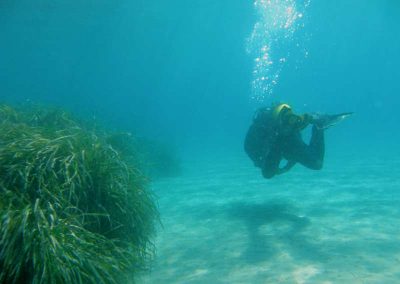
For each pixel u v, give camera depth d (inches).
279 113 260.5
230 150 1024.9
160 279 176.9
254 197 354.3
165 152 584.4
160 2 1218.6
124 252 172.9
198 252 209.9
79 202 174.1
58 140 185.5
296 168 560.4
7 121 281.3
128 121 802.2
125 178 198.5
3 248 127.1
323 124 285.1
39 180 157.5
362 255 183.5
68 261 132.7
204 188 426.0
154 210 218.2
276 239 219.5
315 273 166.2
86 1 1136.2
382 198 313.1
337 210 280.2
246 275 171.6
